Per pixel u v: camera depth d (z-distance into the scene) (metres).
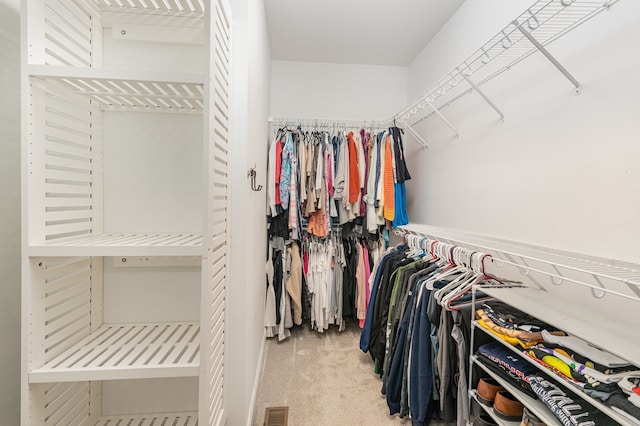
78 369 0.80
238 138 1.25
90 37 1.02
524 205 1.46
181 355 0.91
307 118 2.73
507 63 1.57
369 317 2.02
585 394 0.80
